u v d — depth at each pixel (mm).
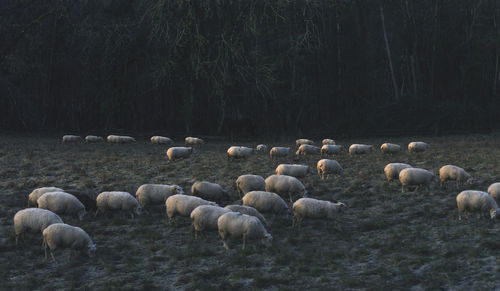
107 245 13852
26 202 18734
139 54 53469
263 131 53812
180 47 47812
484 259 11711
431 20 60406
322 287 10523
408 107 54562
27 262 12523
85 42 55469
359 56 58500
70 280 11266
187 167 27562
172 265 12242
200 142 40906
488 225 14258
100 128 59031
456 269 11227
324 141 37812
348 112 56188
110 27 52969
